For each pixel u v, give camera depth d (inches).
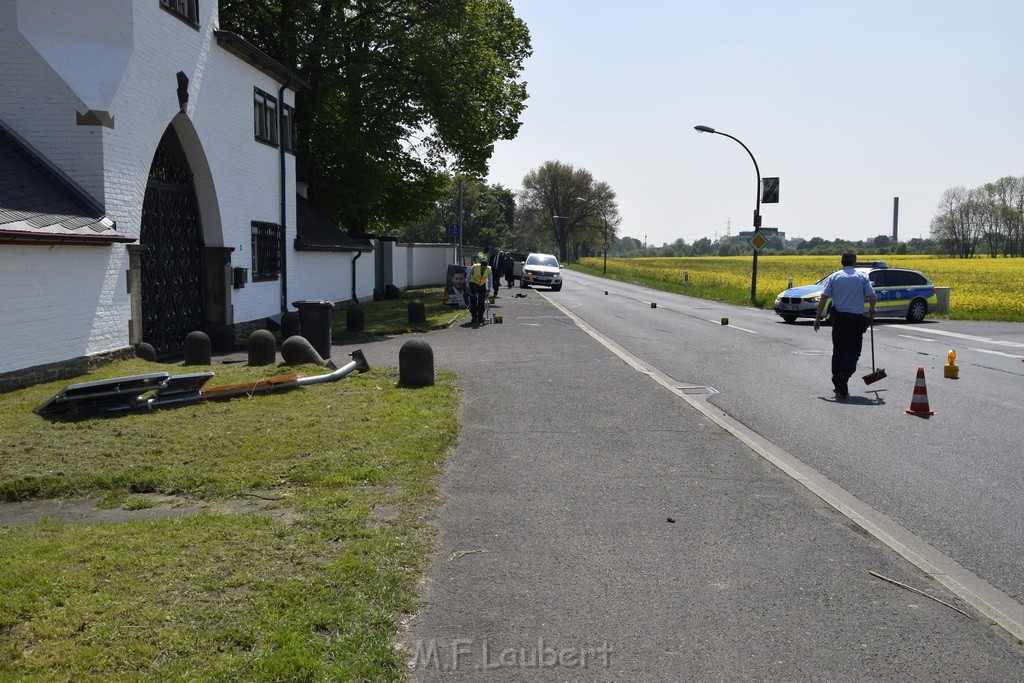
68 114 509.4
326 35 1112.2
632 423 368.2
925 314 1059.3
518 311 1083.3
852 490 268.5
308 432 323.9
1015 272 2349.9
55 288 457.7
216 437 315.3
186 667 141.6
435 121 1141.7
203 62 687.7
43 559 189.8
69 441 309.3
